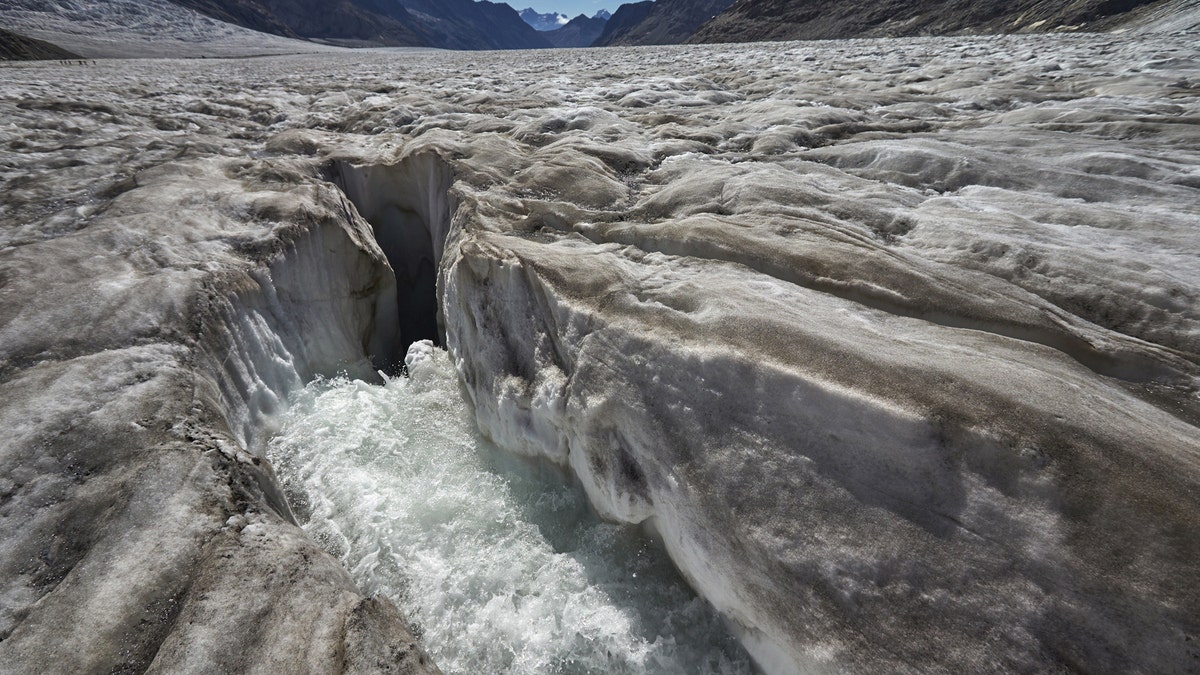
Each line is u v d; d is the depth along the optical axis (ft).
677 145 37.27
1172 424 12.66
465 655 14.58
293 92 70.54
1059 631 9.70
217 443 16.08
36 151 37.47
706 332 16.34
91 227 25.80
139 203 28.12
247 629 11.71
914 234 22.39
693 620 14.42
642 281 19.99
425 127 47.26
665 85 62.49
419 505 18.85
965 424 11.96
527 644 14.61
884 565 11.32
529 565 16.60
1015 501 10.97
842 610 11.28
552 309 20.13
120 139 41.14
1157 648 9.09
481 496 19.27
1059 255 19.17
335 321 27.86
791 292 18.47
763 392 14.34
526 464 20.16
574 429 17.71
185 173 33.06
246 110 57.57
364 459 20.90
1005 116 39.17
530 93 63.16
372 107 55.98
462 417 23.53
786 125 40.29
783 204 25.09
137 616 11.83
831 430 13.12
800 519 12.46
